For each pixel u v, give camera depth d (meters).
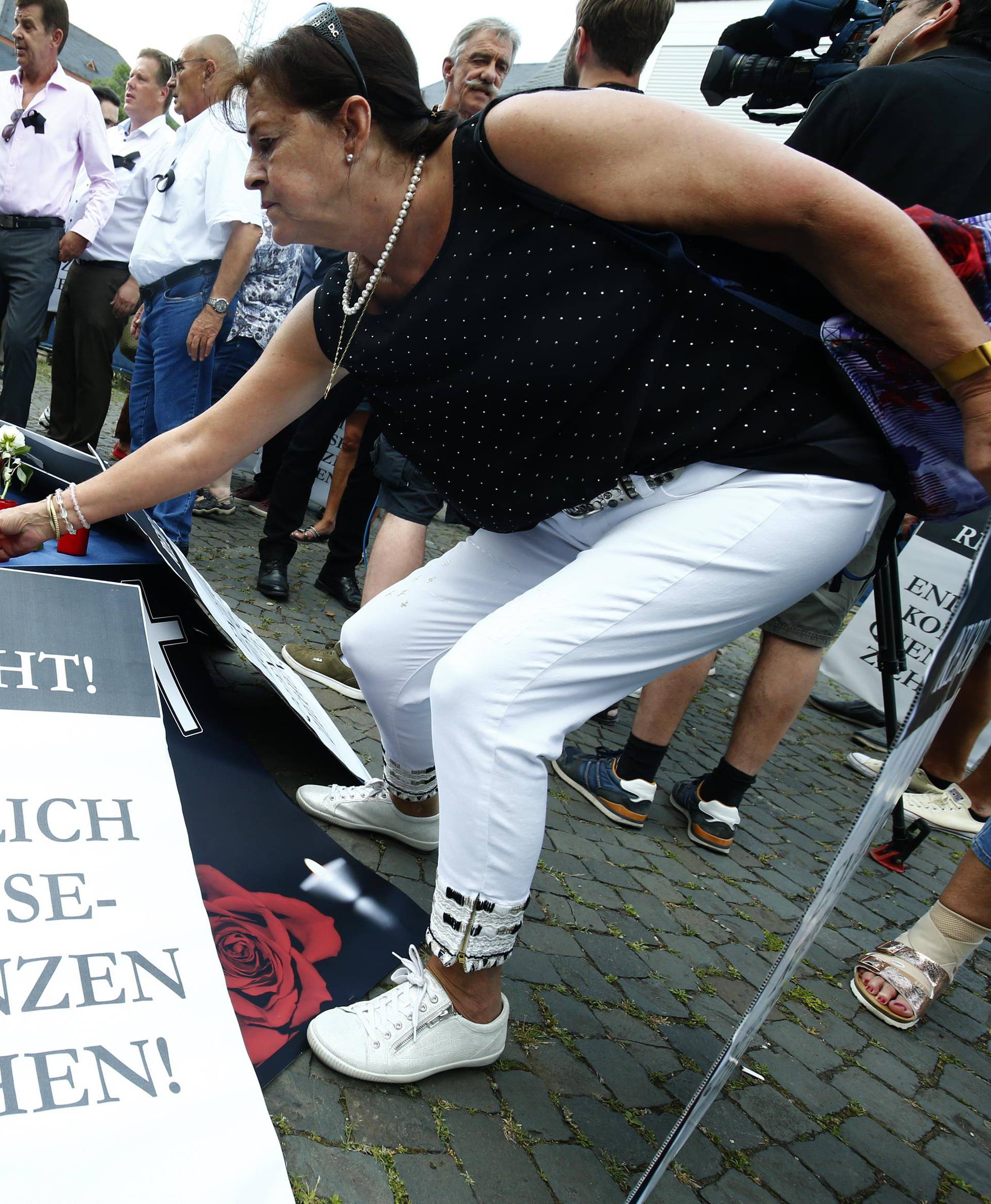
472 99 2.82
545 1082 1.47
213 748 1.87
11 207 4.30
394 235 1.16
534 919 1.99
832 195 0.99
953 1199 1.54
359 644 1.70
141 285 3.23
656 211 1.05
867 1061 1.90
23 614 1.43
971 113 1.40
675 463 1.22
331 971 1.46
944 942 2.12
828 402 1.19
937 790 3.66
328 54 1.07
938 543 4.33
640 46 2.04
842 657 4.61
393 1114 1.27
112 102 7.50
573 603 1.22
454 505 1.46
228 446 1.58
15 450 2.04
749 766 2.69
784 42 2.54
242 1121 1.09
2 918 1.14
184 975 1.22
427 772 1.87
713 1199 1.35
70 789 1.32
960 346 1.02
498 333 1.15
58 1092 1.01
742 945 2.21
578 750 2.90
